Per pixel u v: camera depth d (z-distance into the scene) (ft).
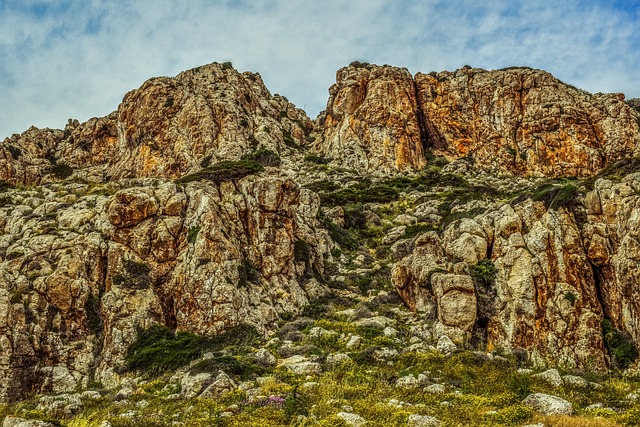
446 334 87.04
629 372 77.25
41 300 97.96
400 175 225.15
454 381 71.41
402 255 133.59
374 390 67.51
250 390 68.59
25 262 104.12
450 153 248.52
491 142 244.42
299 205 138.10
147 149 223.30
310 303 110.01
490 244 97.96
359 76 263.90
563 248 88.69
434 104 259.80
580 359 80.43
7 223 131.44
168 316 100.42
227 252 102.99
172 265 104.58
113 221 107.45
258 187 117.19
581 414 58.90
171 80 249.75
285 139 258.37
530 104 249.14
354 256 136.87
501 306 88.94
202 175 123.13
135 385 81.66
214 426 56.75
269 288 107.76
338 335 90.89
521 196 101.14
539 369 78.02
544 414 57.82
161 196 111.04
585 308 84.23
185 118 228.63
